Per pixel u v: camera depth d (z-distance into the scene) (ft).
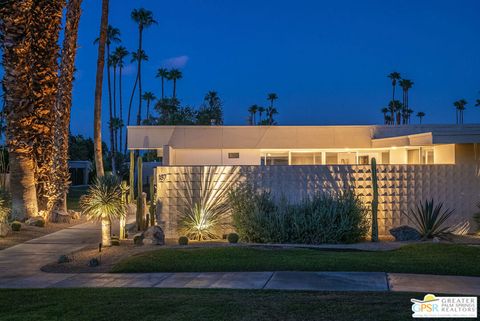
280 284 32.68
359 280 33.58
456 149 84.94
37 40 66.95
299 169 55.42
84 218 75.92
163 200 54.90
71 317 25.21
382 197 55.57
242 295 29.50
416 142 86.63
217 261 39.29
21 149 66.13
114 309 26.50
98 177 50.06
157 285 33.04
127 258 41.24
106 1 95.30
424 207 55.62
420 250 42.29
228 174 55.21
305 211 50.65
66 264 41.34
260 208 51.57
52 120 70.38
